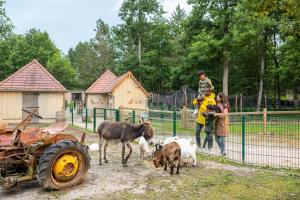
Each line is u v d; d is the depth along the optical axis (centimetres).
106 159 1020
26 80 2655
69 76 8006
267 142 1330
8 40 5191
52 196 674
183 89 3653
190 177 818
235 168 916
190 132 1456
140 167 934
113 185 751
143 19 5453
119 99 3181
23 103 2619
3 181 721
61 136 768
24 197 668
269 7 1246
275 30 4369
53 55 8006
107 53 8031
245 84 5166
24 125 798
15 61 7150
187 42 4694
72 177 740
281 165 947
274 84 5162
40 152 743
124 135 938
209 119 1095
